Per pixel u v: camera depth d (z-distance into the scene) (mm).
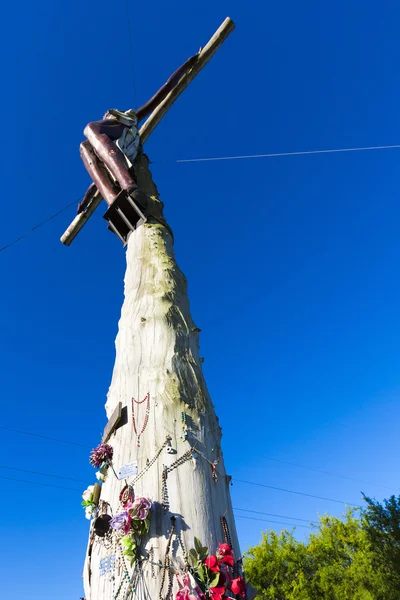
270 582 19125
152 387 2123
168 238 3170
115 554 1723
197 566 1517
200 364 2373
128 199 3219
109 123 3865
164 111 5352
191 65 5137
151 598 1509
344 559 19125
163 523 1664
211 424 2086
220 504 1824
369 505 16531
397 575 15023
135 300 2639
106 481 2061
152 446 1916
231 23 4957
